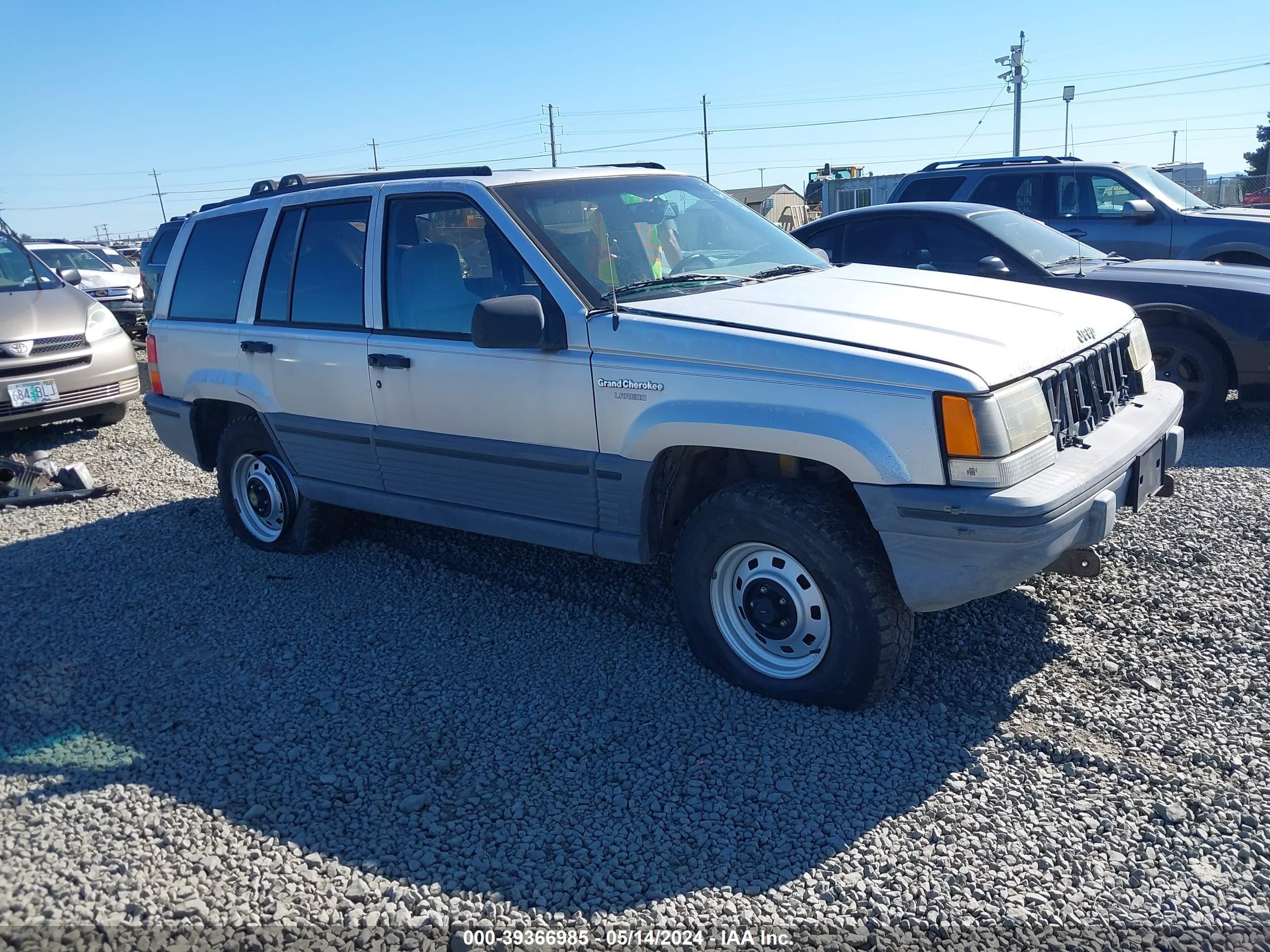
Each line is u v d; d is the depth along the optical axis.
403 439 4.58
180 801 3.26
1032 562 3.21
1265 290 6.69
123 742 3.64
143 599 5.02
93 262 18.06
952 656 4.02
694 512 3.79
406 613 4.71
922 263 7.77
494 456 4.24
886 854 2.88
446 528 5.86
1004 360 3.37
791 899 2.72
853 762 3.34
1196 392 7.03
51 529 6.27
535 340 3.83
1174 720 3.48
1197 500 5.54
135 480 7.45
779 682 3.71
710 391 3.57
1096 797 3.09
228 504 5.75
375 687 4.01
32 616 4.86
